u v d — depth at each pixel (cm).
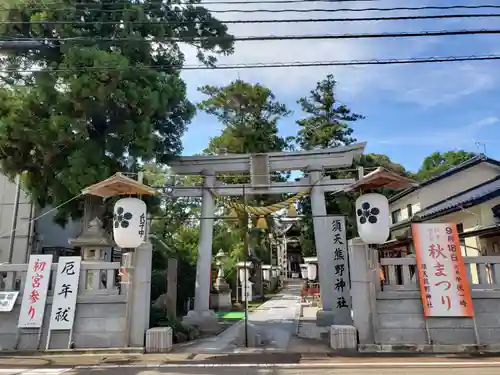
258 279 3134
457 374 757
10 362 925
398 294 1034
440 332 1006
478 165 2236
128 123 1304
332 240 1491
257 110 2708
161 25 1407
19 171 1352
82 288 1073
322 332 1340
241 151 2681
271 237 4062
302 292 2723
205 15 1440
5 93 1242
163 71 1530
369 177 1028
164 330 1055
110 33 1432
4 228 2102
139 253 1085
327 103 3195
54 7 1274
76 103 1231
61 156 1304
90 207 1392
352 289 1061
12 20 1285
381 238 1034
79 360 945
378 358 925
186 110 1555
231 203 1592
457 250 1045
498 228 1273
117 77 1228
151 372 822
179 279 2028
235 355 1001
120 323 1050
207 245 1575
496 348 984
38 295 1059
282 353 1016
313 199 1549
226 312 2205
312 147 3122
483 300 1020
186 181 2527
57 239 2291
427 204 2253
